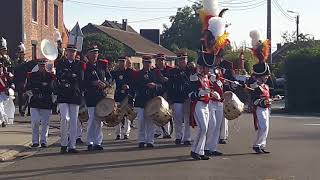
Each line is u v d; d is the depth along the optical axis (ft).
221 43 39.78
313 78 93.04
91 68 43.34
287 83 94.12
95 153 42.04
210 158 39.81
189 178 32.42
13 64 70.95
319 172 34.40
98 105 43.01
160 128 52.95
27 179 32.17
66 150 42.39
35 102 44.75
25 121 64.39
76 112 42.32
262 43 43.04
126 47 167.43
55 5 119.65
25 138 48.78
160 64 47.42
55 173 33.94
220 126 42.37
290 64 93.91
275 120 72.59
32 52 104.32
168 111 43.06
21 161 38.29
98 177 32.71
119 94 49.70
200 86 38.99
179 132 48.21
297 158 39.70
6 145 44.16
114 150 43.75
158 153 42.16
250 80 42.57
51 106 45.50
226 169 35.40
